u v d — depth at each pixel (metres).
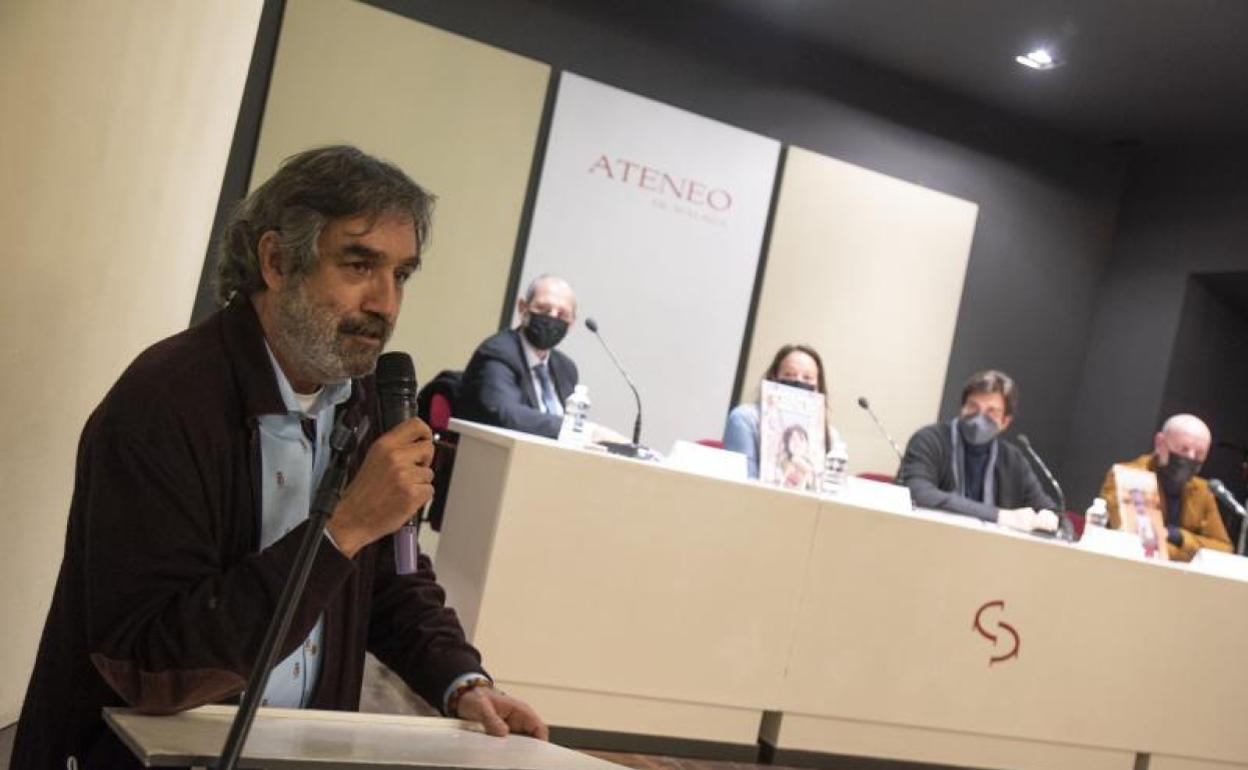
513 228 5.96
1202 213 6.90
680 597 3.35
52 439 2.41
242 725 0.95
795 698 3.52
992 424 4.80
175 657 1.16
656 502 3.30
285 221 1.33
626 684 3.30
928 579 3.66
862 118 6.68
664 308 6.25
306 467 1.40
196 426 1.26
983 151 7.00
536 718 1.43
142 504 1.22
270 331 1.37
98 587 1.20
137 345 2.93
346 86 5.63
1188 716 4.09
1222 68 5.86
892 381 6.79
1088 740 3.94
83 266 2.39
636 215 6.17
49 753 1.28
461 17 5.87
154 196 2.75
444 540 3.47
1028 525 4.35
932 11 5.81
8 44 1.91
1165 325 6.99
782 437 3.84
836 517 3.53
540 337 4.53
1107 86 6.38
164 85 2.63
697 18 6.30
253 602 1.17
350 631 1.46
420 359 5.84
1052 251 7.21
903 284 6.77
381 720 1.28
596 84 6.07
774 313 6.51
